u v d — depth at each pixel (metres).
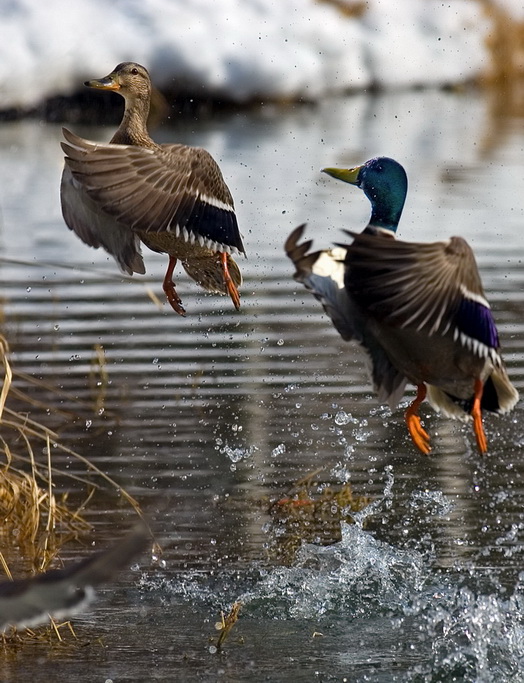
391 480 11.44
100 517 10.80
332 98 38.91
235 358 15.09
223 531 10.61
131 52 34.28
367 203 24.25
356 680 8.42
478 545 10.33
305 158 28.59
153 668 8.51
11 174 26.44
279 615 9.39
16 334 15.76
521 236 21.17
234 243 8.68
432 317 7.43
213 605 9.49
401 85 41.50
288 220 22.48
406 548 10.23
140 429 12.81
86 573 4.70
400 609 9.47
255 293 18.03
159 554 10.22
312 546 10.34
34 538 10.37
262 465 11.91
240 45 36.44
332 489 11.38
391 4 42.81
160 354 15.15
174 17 35.81
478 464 12.02
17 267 19.03
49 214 22.64
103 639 8.96
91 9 35.16
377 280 7.34
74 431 12.78
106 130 32.22
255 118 35.19
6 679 8.32
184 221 8.40
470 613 9.30
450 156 29.39
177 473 11.73
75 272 18.84
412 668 8.66
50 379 14.23
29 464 11.89
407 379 8.45
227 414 13.24
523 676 8.62
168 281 9.59
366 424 13.08
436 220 22.34
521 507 11.02
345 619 9.32
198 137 31.09
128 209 8.20
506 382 8.19
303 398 13.79
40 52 33.47
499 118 36.19
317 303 17.62
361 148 30.05
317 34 39.34
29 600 4.68
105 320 16.53
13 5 34.25
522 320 16.41
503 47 43.38
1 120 33.38
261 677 8.44
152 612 9.36
